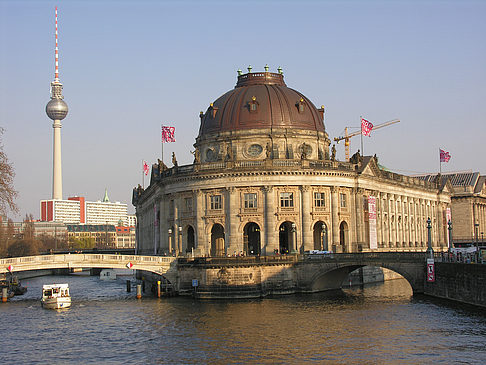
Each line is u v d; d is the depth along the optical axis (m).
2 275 147.75
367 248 125.75
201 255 116.06
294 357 61.81
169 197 127.12
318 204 117.50
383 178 137.62
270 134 123.38
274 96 128.25
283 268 103.44
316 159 125.75
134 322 80.56
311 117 129.00
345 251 121.31
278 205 115.12
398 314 81.94
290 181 115.19
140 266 104.06
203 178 117.88
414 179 159.50
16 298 112.56
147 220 168.00
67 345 68.88
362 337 69.31
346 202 122.44
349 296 101.94
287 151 123.31
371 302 93.69
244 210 115.06
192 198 120.12
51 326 79.44
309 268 105.31
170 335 72.25
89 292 123.88
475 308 84.31
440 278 95.25
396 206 148.62
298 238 114.94
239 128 125.00
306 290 105.00
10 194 106.00
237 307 89.88
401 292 108.12
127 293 118.88
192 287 103.44
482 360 59.16
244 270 99.44
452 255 102.94
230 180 115.75
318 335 70.62
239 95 130.00
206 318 81.69
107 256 103.62
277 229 114.75
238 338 69.88
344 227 122.69
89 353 65.25
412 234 157.62
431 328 72.62
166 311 88.12
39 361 62.66
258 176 114.94
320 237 125.19
